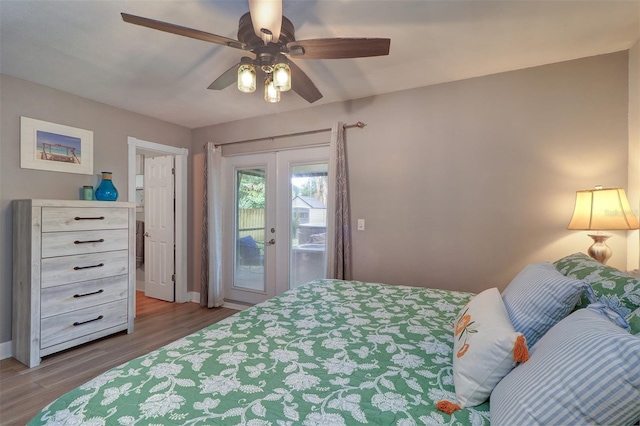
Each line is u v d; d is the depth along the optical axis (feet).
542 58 7.62
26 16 5.99
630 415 2.13
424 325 4.93
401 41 6.86
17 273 8.44
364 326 4.89
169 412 2.74
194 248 14.07
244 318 5.24
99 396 2.97
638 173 6.74
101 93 9.96
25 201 8.22
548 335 3.13
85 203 9.04
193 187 14.14
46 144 9.43
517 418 2.38
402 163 9.66
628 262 7.12
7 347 8.53
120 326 9.89
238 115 12.16
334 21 6.10
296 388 3.16
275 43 5.04
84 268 9.03
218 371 3.46
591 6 5.65
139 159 15.83
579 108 7.57
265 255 12.39
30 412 6.13
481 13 5.88
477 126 8.68
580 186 7.55
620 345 2.26
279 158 12.05
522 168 8.16
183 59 7.72
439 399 3.02
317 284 7.79
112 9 5.78
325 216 11.16
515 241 8.24
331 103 10.78
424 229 9.37
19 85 8.87
